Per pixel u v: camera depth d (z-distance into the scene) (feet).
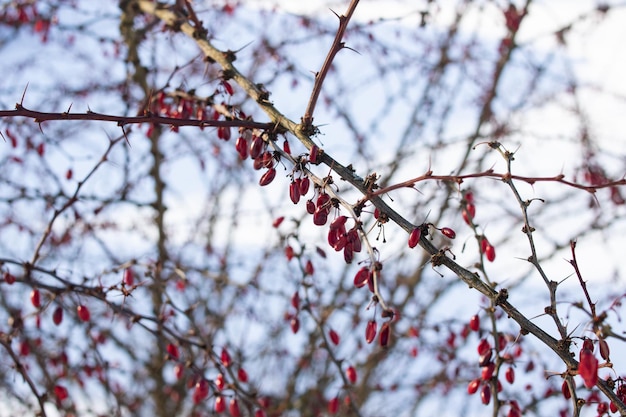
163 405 14.90
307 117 7.09
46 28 13.64
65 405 12.28
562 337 6.44
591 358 6.03
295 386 15.34
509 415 7.76
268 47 13.08
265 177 7.12
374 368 15.37
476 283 6.47
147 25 12.50
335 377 14.46
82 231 13.60
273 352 15.29
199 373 9.29
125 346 14.32
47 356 12.09
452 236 6.43
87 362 11.56
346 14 6.85
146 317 9.44
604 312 6.29
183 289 12.64
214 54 9.01
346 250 6.47
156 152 12.98
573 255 6.46
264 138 7.34
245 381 10.04
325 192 6.72
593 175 13.67
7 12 14.05
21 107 6.38
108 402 12.64
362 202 6.45
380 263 6.31
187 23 10.02
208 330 14.89
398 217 6.47
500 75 13.65
